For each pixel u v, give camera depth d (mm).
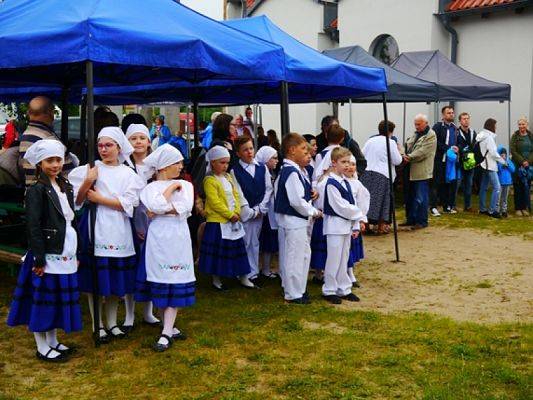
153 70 6922
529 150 11812
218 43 5574
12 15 5355
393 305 6246
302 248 6137
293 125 19859
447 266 7898
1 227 6910
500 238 9648
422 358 4703
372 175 9586
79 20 4691
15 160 6371
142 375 4430
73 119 16156
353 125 18188
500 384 4203
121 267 4961
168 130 17484
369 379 4316
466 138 11883
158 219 4887
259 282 7074
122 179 4926
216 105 12594
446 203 12023
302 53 7168
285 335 5242
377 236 9898
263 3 20734
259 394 4082
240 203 6676
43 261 4445
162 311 5543
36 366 4645
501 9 15172
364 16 17797
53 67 6910
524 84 15195
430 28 16359
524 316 5852
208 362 4656
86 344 5078
